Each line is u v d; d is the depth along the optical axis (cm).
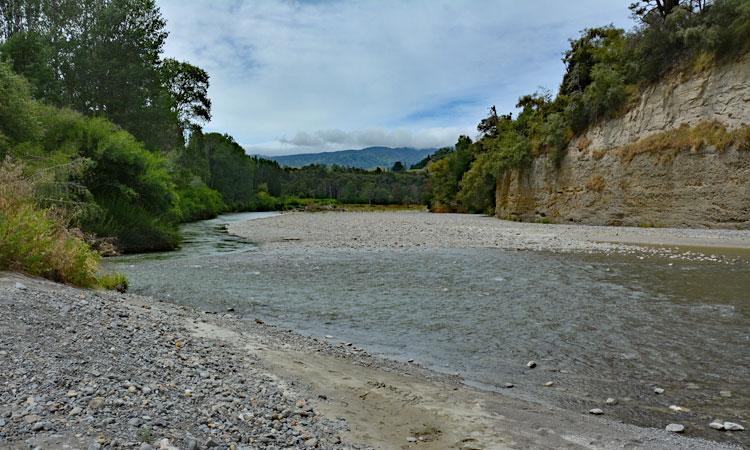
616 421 534
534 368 730
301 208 11425
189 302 1221
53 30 3788
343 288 1409
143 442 354
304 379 612
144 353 583
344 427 468
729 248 2275
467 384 659
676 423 530
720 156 3020
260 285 1460
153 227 2577
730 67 3061
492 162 6256
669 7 3831
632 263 1850
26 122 2217
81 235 1241
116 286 1297
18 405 381
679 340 862
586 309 1114
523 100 6056
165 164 3744
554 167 4584
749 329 930
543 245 2547
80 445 332
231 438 396
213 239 3181
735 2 3081
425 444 447
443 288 1395
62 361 493
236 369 607
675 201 3300
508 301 1214
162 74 4756
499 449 442
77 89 3912
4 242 930
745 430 510
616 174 3788
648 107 3600
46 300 710
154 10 4303
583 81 4722
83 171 2347
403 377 671
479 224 4519
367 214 7981
